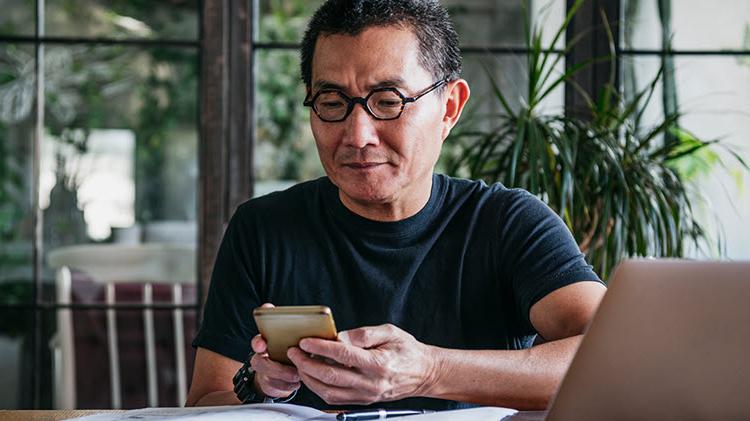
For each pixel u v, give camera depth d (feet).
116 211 11.51
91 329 11.57
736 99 11.08
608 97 10.26
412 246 5.64
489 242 5.67
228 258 5.80
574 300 5.33
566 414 3.82
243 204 6.00
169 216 11.46
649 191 9.82
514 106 11.16
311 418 4.37
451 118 5.50
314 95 5.08
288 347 4.24
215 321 5.69
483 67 11.21
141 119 11.44
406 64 5.00
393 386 4.27
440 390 4.51
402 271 5.61
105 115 11.46
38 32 11.45
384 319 5.56
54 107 11.50
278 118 11.33
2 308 11.53
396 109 5.00
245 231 5.82
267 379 4.44
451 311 5.59
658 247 9.70
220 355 5.60
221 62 11.26
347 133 4.99
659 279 3.67
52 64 11.48
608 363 3.73
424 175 5.48
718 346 3.64
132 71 11.43
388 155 5.05
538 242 5.58
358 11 5.00
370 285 5.59
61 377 11.53
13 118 11.48
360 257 5.63
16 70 11.48
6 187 11.50
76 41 11.45
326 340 4.14
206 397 5.38
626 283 3.70
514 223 5.67
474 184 5.89
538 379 4.65
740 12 11.06
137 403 11.60
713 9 11.09
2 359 11.53
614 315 3.71
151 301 11.54
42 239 11.55
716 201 11.06
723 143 11.09
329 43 5.02
